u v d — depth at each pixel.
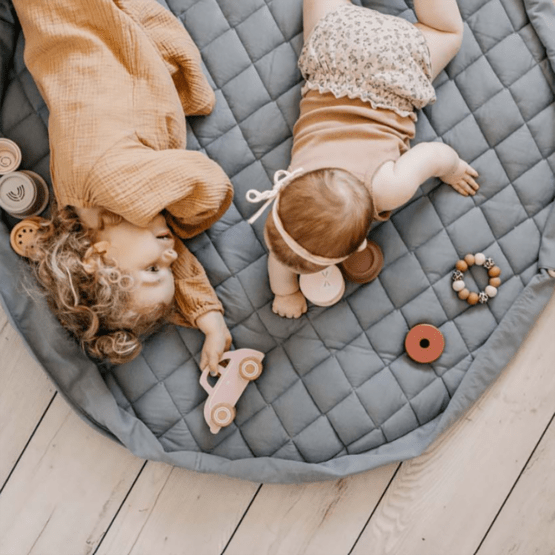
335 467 1.10
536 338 1.17
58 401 1.19
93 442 1.20
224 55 1.12
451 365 1.13
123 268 0.91
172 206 0.98
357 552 1.19
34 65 0.97
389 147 0.98
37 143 1.10
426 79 1.02
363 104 0.99
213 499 1.20
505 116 1.11
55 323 1.05
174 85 1.03
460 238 1.12
